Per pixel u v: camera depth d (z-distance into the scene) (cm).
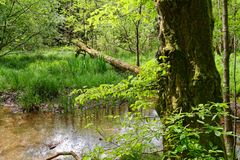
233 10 685
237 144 734
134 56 2033
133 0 596
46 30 1823
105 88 518
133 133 404
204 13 447
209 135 449
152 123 388
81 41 2044
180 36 457
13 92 1197
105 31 2073
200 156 327
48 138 842
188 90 455
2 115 1026
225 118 588
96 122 964
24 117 1014
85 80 1249
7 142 816
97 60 1481
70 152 666
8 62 1689
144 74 488
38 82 1198
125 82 505
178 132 326
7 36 1730
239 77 1122
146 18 643
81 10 1905
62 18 1845
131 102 1102
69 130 901
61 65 1531
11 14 1686
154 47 2150
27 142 817
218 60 890
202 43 451
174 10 449
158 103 490
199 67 450
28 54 2031
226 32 575
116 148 417
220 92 463
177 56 460
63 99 1094
